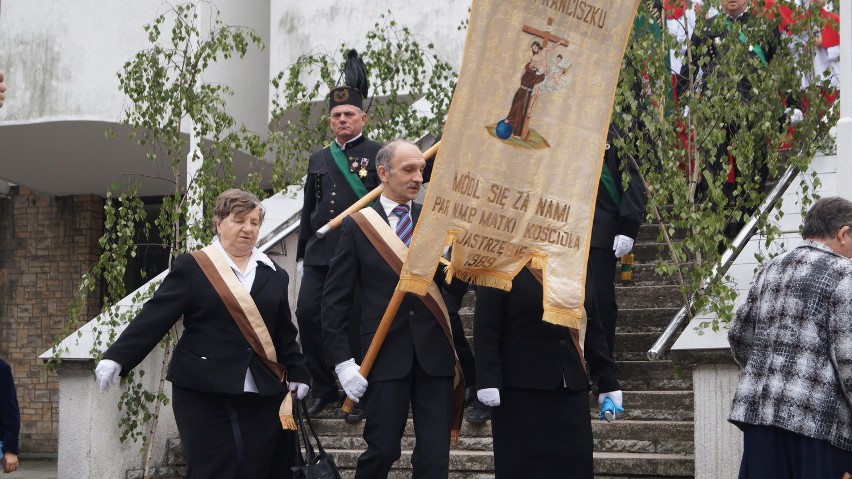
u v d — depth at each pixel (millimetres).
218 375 6453
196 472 6500
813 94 8594
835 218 5902
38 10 14375
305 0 14414
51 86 14234
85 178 16453
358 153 8891
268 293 6637
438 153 6121
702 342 7164
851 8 7129
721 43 8430
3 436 8242
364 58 13492
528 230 6266
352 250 6617
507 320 6418
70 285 17047
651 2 8266
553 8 6238
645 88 8266
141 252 17281
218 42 9891
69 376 9039
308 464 6422
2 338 17156
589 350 6613
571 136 6328
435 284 6562
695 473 7172
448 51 13625
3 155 15477
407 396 6414
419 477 6281
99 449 8953
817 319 5742
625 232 8367
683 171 8625
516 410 6402
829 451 5664
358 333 6996
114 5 14234
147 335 6469
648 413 8453
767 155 8453
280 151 10836
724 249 9281
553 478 6352
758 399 5828
